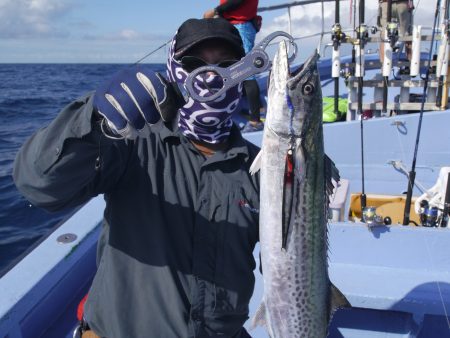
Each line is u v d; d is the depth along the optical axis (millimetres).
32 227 5730
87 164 1324
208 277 1586
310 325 1722
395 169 4113
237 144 1719
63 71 51812
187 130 1694
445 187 2900
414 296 2244
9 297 2084
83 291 2672
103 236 1667
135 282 1552
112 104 1188
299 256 1653
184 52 1629
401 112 5004
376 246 2557
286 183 1594
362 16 4098
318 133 1632
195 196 1627
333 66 4941
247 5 5020
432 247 2496
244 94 5250
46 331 2404
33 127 12078
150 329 1528
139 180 1589
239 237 1654
